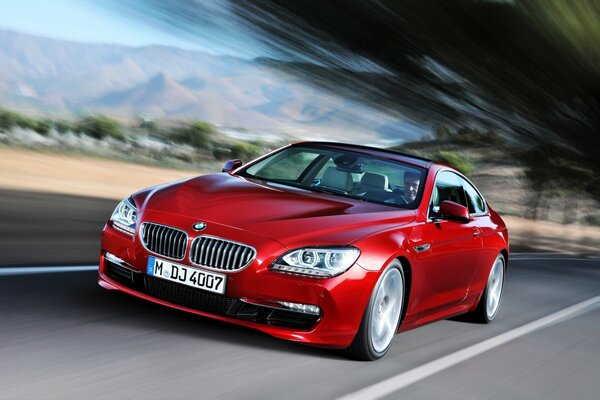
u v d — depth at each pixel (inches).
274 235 169.3
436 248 201.6
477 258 235.0
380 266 173.6
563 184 1440.7
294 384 152.0
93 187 572.1
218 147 1290.6
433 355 200.1
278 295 165.3
